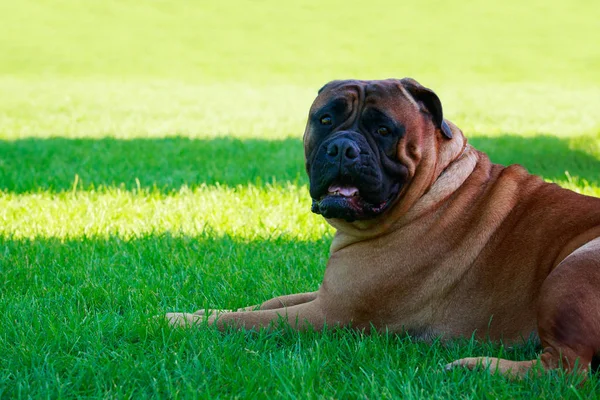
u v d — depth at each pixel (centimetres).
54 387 580
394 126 678
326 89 721
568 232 657
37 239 1076
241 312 721
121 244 1055
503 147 2028
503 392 559
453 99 3300
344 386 575
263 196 1365
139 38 5709
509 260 677
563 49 5209
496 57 4984
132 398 573
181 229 1143
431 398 546
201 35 5847
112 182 1504
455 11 6675
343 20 6400
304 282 898
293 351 665
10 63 4747
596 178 1553
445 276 691
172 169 1695
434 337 700
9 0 6962
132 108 3017
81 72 4428
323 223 1188
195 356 624
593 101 3192
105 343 686
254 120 2703
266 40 5688
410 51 5250
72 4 6862
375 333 689
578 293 577
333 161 662
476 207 705
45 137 2256
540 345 659
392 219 699
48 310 769
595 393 554
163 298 830
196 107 3069
